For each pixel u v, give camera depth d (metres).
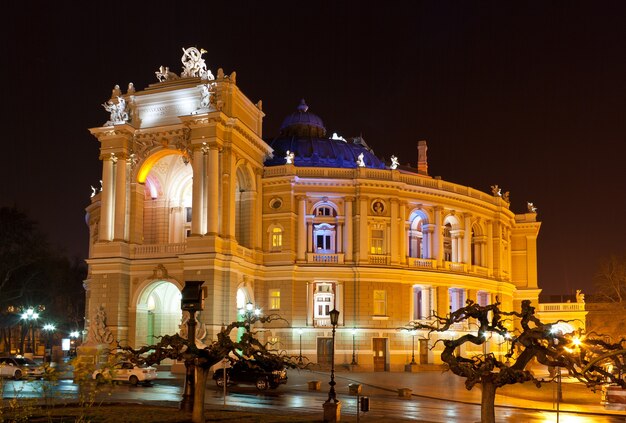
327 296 76.81
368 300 75.06
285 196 75.75
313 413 36.91
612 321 83.38
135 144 71.62
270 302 74.81
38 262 93.56
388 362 74.50
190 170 76.06
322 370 71.19
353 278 75.62
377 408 40.47
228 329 29.14
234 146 69.50
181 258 66.12
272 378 49.94
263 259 75.50
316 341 74.19
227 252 66.56
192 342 30.05
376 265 75.56
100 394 44.00
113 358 24.00
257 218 75.00
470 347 82.38
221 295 65.81
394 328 75.19
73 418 29.69
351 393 47.97
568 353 22.67
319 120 91.38
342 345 74.38
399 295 76.44
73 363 22.16
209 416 31.94
